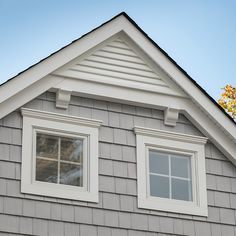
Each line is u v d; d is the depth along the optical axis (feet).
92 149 43.78
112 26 45.14
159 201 44.55
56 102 43.70
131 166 44.52
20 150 42.14
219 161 47.19
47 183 42.19
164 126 46.26
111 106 45.24
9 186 41.22
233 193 46.80
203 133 47.14
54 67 43.21
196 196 45.68
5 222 40.47
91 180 43.14
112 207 43.19
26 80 42.37
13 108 42.42
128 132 45.14
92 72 44.55
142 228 43.50
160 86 46.06
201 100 46.34
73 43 43.91
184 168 46.16
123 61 45.55
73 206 42.32
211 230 45.32
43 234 41.04
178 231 44.37
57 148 43.29
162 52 45.96
